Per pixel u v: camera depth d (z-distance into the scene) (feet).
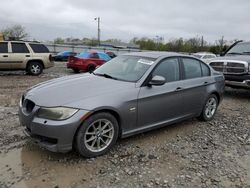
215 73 20.38
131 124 14.24
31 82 36.63
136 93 14.17
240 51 31.60
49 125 11.80
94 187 10.75
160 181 11.36
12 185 10.64
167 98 15.80
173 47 242.37
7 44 43.04
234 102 27.14
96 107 12.50
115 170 12.06
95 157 13.12
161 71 15.89
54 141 12.19
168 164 12.86
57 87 13.62
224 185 11.32
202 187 11.09
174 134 16.80
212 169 12.60
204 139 16.26
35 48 45.29
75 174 11.59
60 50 151.94
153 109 15.10
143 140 15.52
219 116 21.52
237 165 13.15
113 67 16.90
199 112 18.89
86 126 12.39
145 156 13.55
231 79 27.63
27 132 13.17
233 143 15.90
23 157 12.87
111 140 13.56
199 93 18.26
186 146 15.08
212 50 212.23
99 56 53.31
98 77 15.56
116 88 13.87
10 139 14.87
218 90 20.07
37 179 11.10
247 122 20.20
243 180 11.78
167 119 16.37
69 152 13.52
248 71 26.61
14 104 22.80
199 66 18.94
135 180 11.35
